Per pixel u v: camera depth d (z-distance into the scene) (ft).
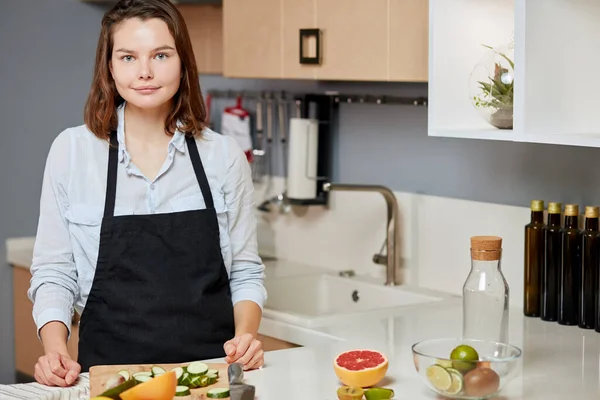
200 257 8.17
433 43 9.23
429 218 11.33
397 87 11.78
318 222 12.92
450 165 11.20
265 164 13.78
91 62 15.33
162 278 8.04
